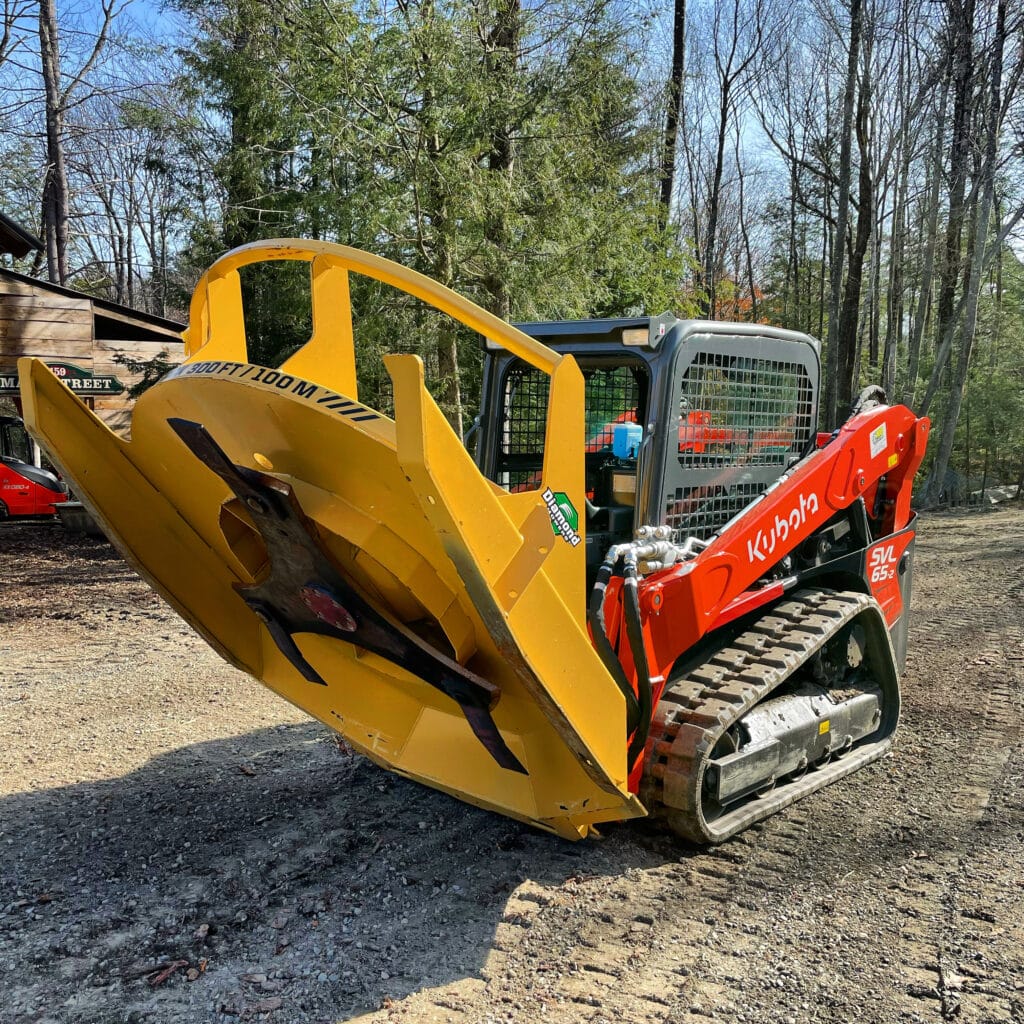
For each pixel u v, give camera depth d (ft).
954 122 63.26
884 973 9.20
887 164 65.82
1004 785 14.10
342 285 9.93
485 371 14.16
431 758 11.64
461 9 28.09
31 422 9.24
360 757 15.21
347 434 7.93
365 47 26.89
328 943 9.78
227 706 18.24
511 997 8.86
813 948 9.68
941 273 74.23
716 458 12.48
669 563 11.00
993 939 9.80
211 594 11.71
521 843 12.14
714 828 11.62
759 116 87.71
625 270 36.83
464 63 28.27
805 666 14.49
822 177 75.66
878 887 10.99
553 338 12.49
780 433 13.84
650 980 9.13
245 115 32.86
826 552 15.07
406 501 8.25
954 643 23.45
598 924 10.18
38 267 83.82
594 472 13.69
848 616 13.93
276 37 28.09
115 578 33.86
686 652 12.78
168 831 12.44
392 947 9.72
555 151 31.37
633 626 10.41
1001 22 59.57
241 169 32.83
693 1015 8.57
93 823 12.70
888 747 15.42
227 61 31.65
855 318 67.51
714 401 12.32
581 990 8.96
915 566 36.78
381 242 29.25
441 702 11.38
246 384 8.27
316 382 9.77
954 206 68.33
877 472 15.16
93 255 115.14
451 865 11.52
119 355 43.73
